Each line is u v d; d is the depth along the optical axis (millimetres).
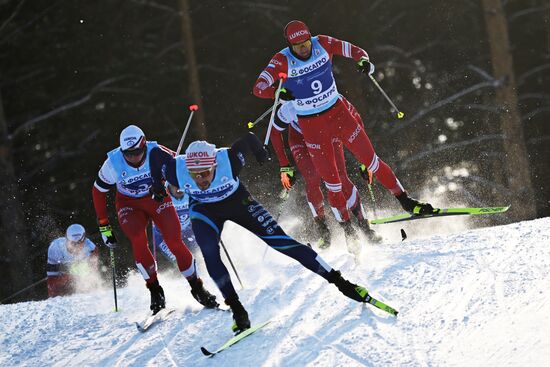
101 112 63969
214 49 67500
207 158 15953
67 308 22297
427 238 22922
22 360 18297
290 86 21031
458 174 60219
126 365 16375
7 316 22469
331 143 21609
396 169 62719
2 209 49844
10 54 62375
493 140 61750
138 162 18875
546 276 16172
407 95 65750
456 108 64188
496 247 19312
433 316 15320
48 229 54906
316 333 15703
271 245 16609
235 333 16578
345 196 23406
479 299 15711
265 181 58719
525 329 13812
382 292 17328
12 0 60938
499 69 54938
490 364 12891
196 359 15852
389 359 13773
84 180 60625
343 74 62312
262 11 65562
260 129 67188
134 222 19375
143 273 19406
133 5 63812
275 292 19078
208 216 16828
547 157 65000
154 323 18766
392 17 66812
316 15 65000
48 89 63469
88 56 63812
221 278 16484
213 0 66750
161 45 66500
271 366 14586
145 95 65000
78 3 63406
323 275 16219
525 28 66625
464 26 66500
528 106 66438
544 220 22297
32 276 50000
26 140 62375
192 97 60750
